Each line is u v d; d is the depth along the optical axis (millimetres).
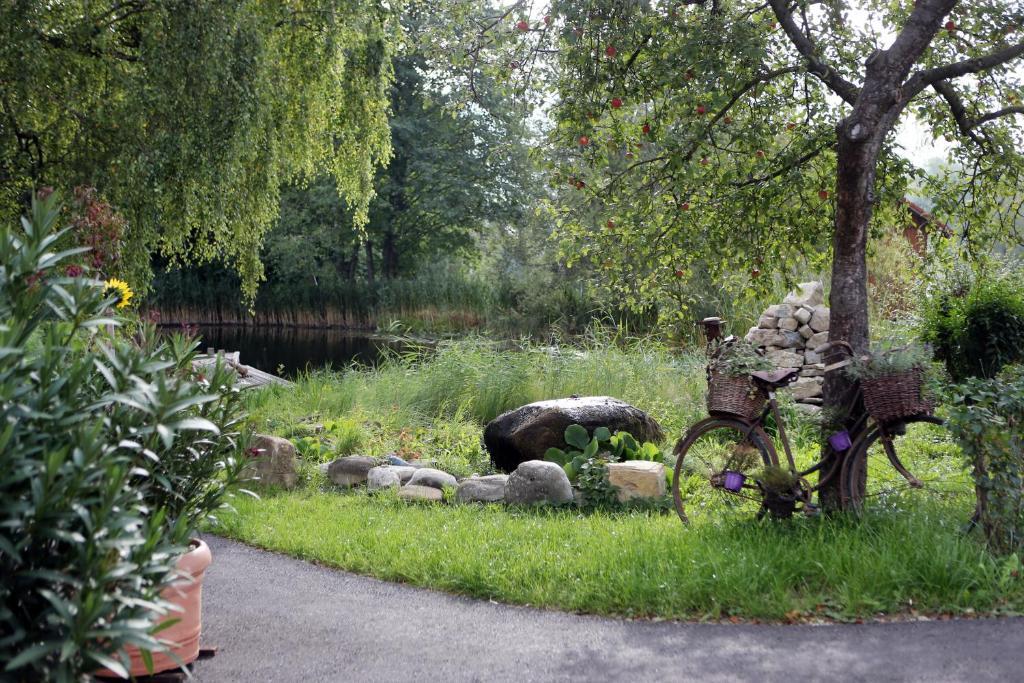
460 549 6078
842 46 7711
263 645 4566
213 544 6672
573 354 13914
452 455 10023
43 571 2719
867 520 5793
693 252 8094
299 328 37375
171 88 14117
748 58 6762
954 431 5477
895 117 6457
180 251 16828
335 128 18328
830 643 4414
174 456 4289
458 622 4906
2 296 3229
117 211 13352
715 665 4195
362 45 17938
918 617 4715
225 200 14914
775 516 6098
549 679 4098
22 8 13727
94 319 3408
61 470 2826
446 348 14484
